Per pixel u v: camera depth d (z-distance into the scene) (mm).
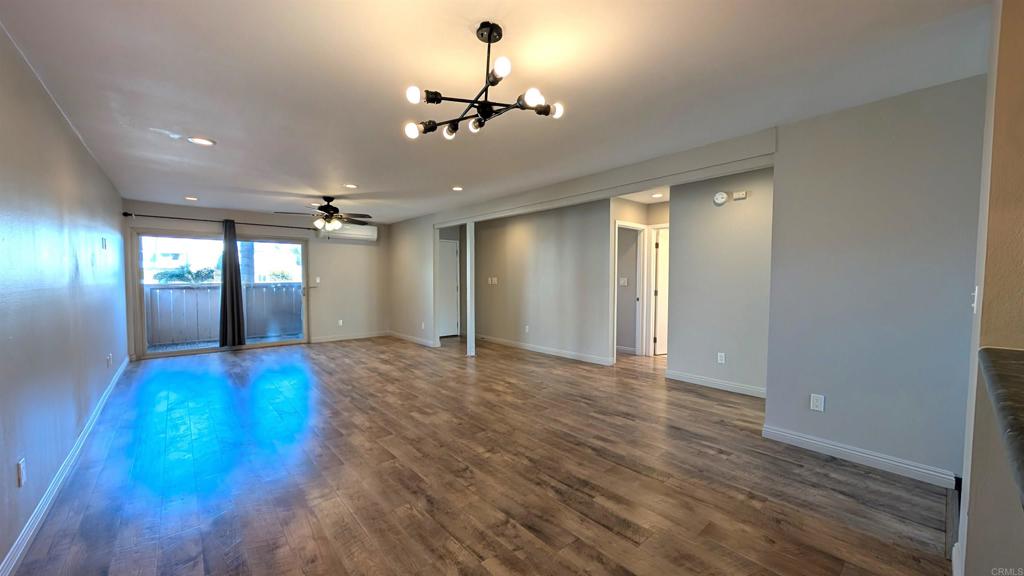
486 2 1664
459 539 1997
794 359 3029
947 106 2420
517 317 7152
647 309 6445
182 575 1761
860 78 2350
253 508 2268
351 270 8156
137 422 3594
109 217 4605
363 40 1938
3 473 1757
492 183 4859
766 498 2348
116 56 2055
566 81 2369
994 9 1523
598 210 5855
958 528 1944
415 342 7789
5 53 1870
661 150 3627
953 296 2434
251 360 6156
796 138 2973
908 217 2561
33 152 2209
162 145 3393
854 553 1887
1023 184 1270
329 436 3271
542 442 3141
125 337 5656
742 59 2141
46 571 1794
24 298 2053
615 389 4566
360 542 1976
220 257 6926
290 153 3645
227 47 1984
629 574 1759
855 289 2762
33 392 2137
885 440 2674
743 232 4352
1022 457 562
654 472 2660
